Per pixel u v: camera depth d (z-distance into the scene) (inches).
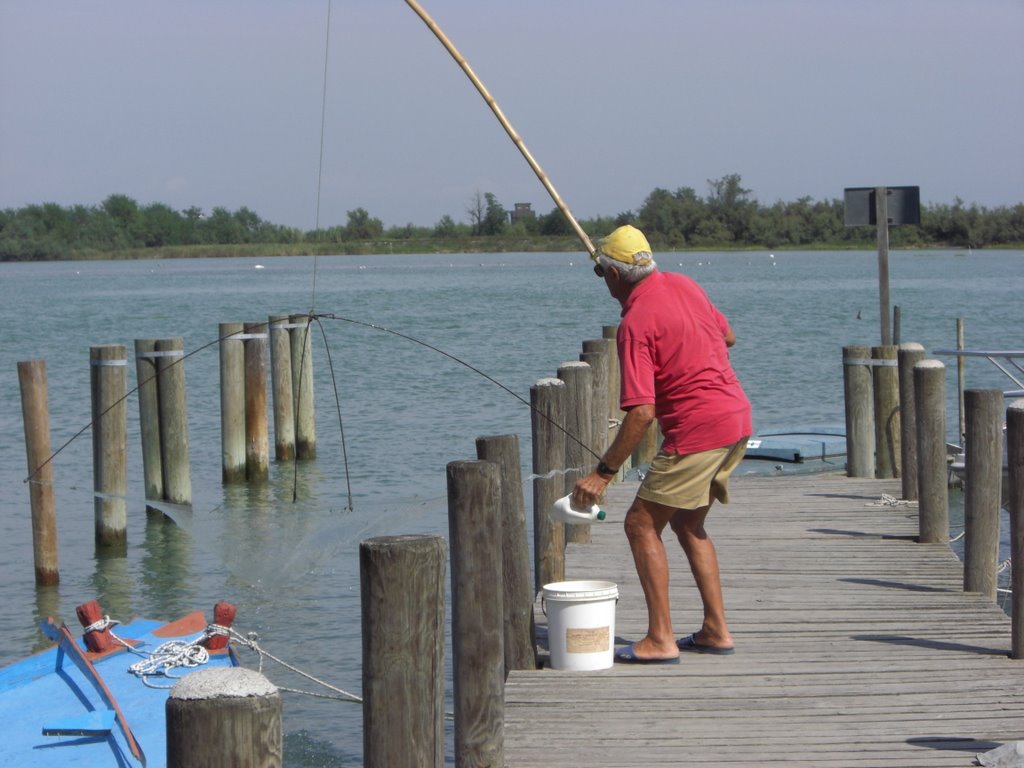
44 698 350.0
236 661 380.8
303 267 6200.8
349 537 624.4
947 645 335.3
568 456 417.7
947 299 2696.9
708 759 261.3
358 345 1664.6
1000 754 250.8
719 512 518.3
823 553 444.1
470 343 1733.5
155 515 695.1
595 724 282.7
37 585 564.7
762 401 1155.9
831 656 327.6
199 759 138.6
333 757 364.5
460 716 256.7
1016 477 317.1
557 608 319.3
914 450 530.0
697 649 333.4
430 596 196.9
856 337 1827.0
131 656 383.9
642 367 296.0
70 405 1124.5
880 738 270.5
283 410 855.7
